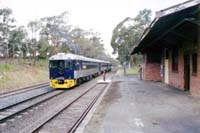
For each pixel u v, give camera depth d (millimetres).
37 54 60031
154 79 35156
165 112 12391
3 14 46969
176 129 9195
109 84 30297
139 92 21109
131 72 64562
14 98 20078
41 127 10805
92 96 21016
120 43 77562
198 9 12008
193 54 18812
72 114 13734
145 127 9531
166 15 11750
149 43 25094
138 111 12742
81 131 9148
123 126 9727
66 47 63094
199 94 17484
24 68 44594
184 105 14328
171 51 26172
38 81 37969
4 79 30891
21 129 10617
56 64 27359
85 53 81812
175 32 16953
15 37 52219
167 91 21547
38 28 55844
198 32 16531
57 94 21953
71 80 27328
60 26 61531
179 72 22891
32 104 16266
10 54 55719
